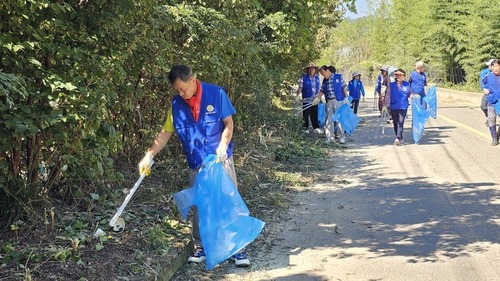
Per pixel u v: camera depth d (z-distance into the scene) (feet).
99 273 14.65
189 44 24.40
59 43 16.49
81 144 16.76
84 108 16.14
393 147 41.73
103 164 18.52
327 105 43.93
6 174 16.08
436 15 106.01
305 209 23.94
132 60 19.92
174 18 22.18
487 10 90.27
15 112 14.89
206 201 16.07
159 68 21.98
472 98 89.81
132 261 15.57
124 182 21.86
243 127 38.63
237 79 34.53
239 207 16.19
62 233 16.38
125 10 16.90
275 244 19.39
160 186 22.34
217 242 15.93
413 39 127.85
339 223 21.91
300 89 51.88
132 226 18.06
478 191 26.81
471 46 97.55
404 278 16.26
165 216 19.31
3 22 15.02
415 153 38.63
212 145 16.56
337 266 17.28
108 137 17.71
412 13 135.44
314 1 42.93
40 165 17.19
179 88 15.92
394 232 20.68
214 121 16.47
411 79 48.01
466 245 19.04
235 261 17.21
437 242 19.43
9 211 16.47
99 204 19.25
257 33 39.50
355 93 62.34
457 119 61.82
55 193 18.65
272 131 39.75
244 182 25.81
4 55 15.10
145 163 16.76
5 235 15.96
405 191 27.17
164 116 24.54
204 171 16.17
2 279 13.52
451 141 43.93
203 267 17.01
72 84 15.64
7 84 12.87
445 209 23.71
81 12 16.46
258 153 32.76
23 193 16.52
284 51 44.11
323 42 82.99
